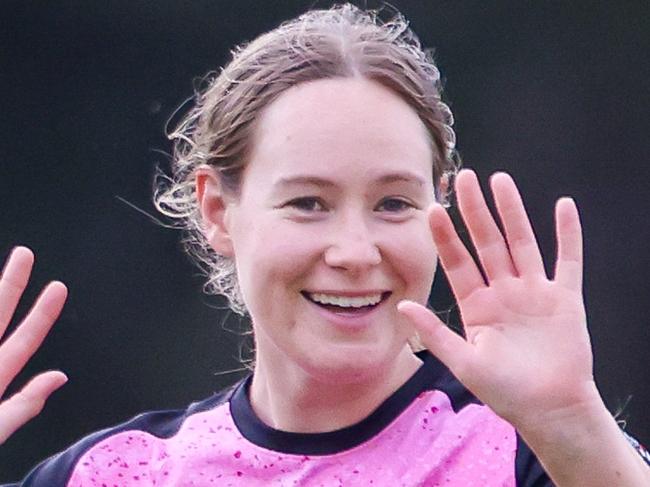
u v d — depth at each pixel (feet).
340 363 24.41
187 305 58.44
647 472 21.97
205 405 27.30
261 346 26.13
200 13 57.62
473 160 57.41
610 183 57.11
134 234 58.65
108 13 57.93
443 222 22.72
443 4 56.85
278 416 26.00
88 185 58.75
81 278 58.75
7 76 58.49
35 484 26.78
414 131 25.11
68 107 58.70
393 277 24.54
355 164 24.40
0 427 22.88
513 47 57.26
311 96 24.93
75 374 58.54
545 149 57.31
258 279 25.02
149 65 58.34
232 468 25.79
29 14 57.98
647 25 56.85
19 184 58.85
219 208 27.02
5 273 23.79
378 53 25.53
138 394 58.65
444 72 57.36
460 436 24.93
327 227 24.48
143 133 58.59
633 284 57.26
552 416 21.81
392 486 24.62
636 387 57.26
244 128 25.68
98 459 26.58
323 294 24.50
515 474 24.18
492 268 22.62
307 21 27.25
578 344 22.07
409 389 25.72
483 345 22.25
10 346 23.43
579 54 57.11
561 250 22.65
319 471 25.18
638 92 56.95
